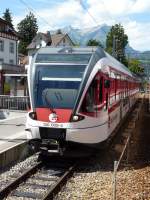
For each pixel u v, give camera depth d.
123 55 84.44
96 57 14.26
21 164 13.77
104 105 14.71
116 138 19.97
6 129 20.00
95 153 14.88
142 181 11.41
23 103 29.61
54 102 13.35
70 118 13.07
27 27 119.56
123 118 23.89
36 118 13.36
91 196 10.21
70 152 13.46
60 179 11.49
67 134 13.04
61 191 10.91
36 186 11.34
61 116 13.12
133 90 36.94
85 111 13.30
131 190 10.44
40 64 14.02
